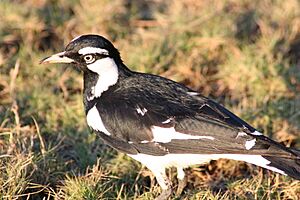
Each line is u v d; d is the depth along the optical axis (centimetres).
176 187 1198
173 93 1105
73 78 1439
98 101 1127
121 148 1113
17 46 1534
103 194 1134
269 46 1494
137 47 1497
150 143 1082
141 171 1202
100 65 1123
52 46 1560
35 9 1589
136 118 1089
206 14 1562
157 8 1623
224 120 1051
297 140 1291
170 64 1484
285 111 1342
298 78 1430
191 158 1073
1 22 1550
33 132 1280
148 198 1134
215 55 1515
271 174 1203
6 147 1202
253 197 1146
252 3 1619
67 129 1307
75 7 1614
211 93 1450
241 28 1571
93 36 1133
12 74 1409
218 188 1201
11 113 1333
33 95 1380
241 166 1250
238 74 1448
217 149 1039
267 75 1437
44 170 1170
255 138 1025
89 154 1241
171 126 1068
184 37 1530
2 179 1105
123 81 1129
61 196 1129
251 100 1398
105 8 1594
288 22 1572
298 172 999
